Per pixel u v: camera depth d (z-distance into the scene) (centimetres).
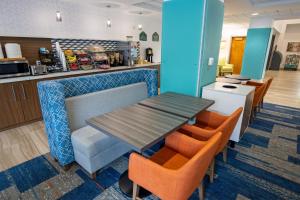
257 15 588
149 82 318
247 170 214
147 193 177
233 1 404
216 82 321
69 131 204
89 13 458
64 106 195
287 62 1141
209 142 124
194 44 259
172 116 178
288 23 1038
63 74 375
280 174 208
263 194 179
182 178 108
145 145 127
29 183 193
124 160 233
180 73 286
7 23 337
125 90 279
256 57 652
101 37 497
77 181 196
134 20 574
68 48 439
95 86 252
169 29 279
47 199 173
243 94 237
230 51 983
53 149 220
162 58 301
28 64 340
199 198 171
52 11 391
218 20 278
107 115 181
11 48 329
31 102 341
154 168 117
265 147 263
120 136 139
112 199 173
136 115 181
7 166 221
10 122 321
